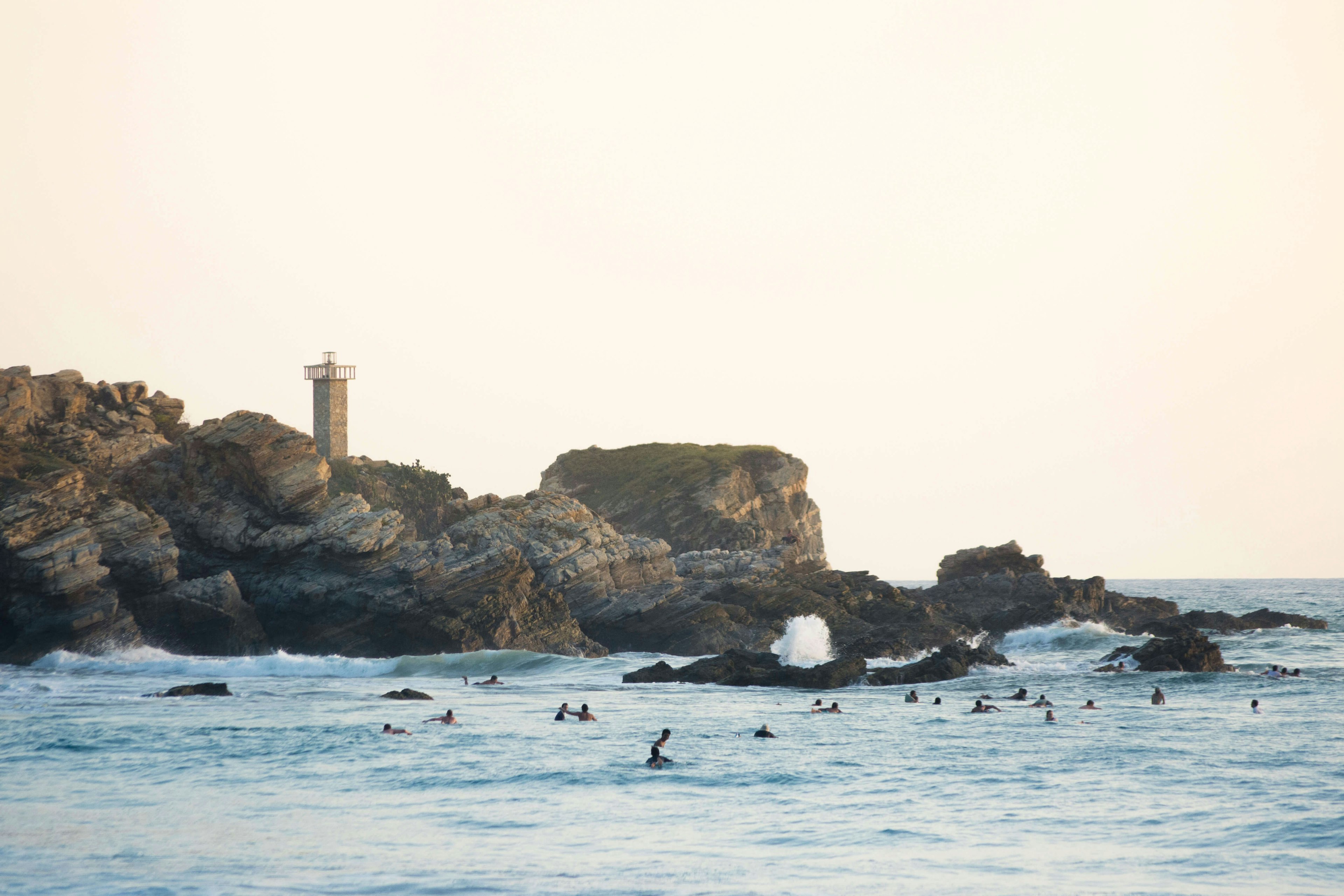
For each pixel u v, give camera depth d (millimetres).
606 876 34594
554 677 105688
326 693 88812
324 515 124625
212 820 42844
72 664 106125
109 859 36500
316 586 120812
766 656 102938
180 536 125750
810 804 46125
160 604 115250
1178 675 97500
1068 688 89812
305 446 127125
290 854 37344
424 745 61438
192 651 116250
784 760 56812
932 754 58406
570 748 60719
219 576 118438
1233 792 47094
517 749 60219
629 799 47250
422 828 41562
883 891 32875
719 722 71312
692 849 38156
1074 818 42812
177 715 72812
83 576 107938
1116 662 105938
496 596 122812
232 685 95125
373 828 41406
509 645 122562
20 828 41125
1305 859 36094
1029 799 46594
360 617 120438
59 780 51156
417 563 121875
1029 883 33719
